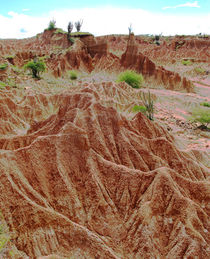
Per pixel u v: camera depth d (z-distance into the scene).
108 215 23.08
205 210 23.94
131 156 29.52
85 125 30.56
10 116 49.41
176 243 20.66
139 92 82.62
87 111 31.78
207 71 151.38
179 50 185.50
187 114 75.56
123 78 99.38
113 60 124.75
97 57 130.50
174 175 25.00
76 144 26.72
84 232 19.91
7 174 21.56
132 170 25.25
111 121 31.75
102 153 28.62
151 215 22.19
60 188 23.94
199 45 185.88
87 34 135.00
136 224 21.75
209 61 172.62
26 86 82.94
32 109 54.94
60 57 119.44
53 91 80.81
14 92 68.50
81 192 24.56
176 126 62.97
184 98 91.88
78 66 123.06
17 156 24.05
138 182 24.61
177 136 54.81
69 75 113.56
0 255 17.58
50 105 58.47
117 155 29.64
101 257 18.89
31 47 143.62
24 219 19.73
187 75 143.38
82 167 25.95
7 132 45.78
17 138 31.77
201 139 54.62
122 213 23.42
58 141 26.33
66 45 133.75
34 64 100.06
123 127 32.09
